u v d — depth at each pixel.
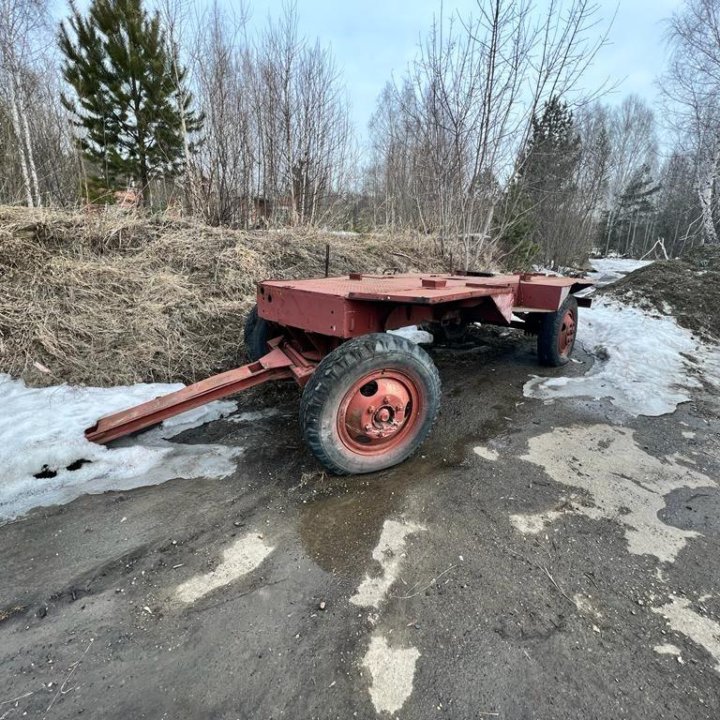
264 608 1.65
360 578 1.80
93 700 1.33
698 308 6.51
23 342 3.77
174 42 7.50
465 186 7.55
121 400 3.34
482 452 2.84
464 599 1.71
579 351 5.24
